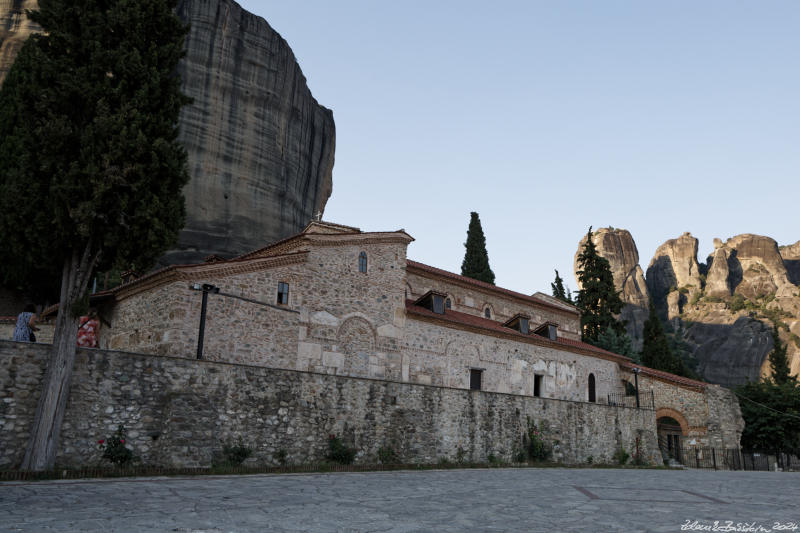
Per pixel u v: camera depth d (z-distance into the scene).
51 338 31.55
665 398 42.59
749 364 128.12
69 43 17.02
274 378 20.59
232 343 24.73
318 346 27.92
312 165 67.44
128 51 17.61
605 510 11.39
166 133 18.12
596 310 65.19
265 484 14.77
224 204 55.19
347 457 21.53
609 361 45.06
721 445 39.88
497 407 28.33
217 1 58.03
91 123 16.95
